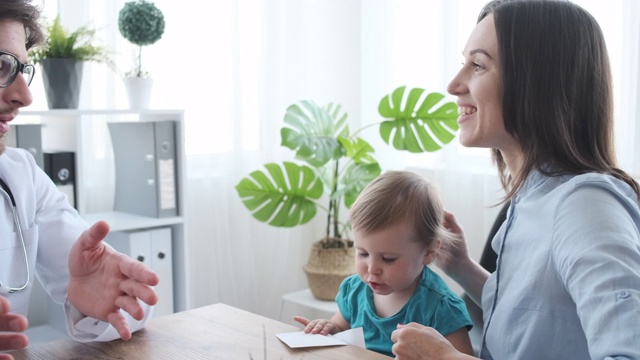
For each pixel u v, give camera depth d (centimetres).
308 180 275
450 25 277
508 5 118
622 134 239
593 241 96
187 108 295
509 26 115
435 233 149
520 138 118
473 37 122
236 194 312
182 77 292
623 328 85
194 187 301
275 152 321
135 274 113
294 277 336
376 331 157
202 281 308
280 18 317
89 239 118
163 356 112
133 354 113
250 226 319
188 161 298
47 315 249
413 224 148
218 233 307
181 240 254
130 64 274
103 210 274
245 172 313
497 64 117
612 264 91
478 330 170
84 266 119
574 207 104
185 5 290
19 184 148
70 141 232
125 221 241
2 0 115
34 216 151
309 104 281
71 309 123
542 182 118
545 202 113
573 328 108
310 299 285
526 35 114
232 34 302
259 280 328
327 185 290
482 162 276
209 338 121
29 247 147
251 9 309
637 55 236
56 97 231
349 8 319
